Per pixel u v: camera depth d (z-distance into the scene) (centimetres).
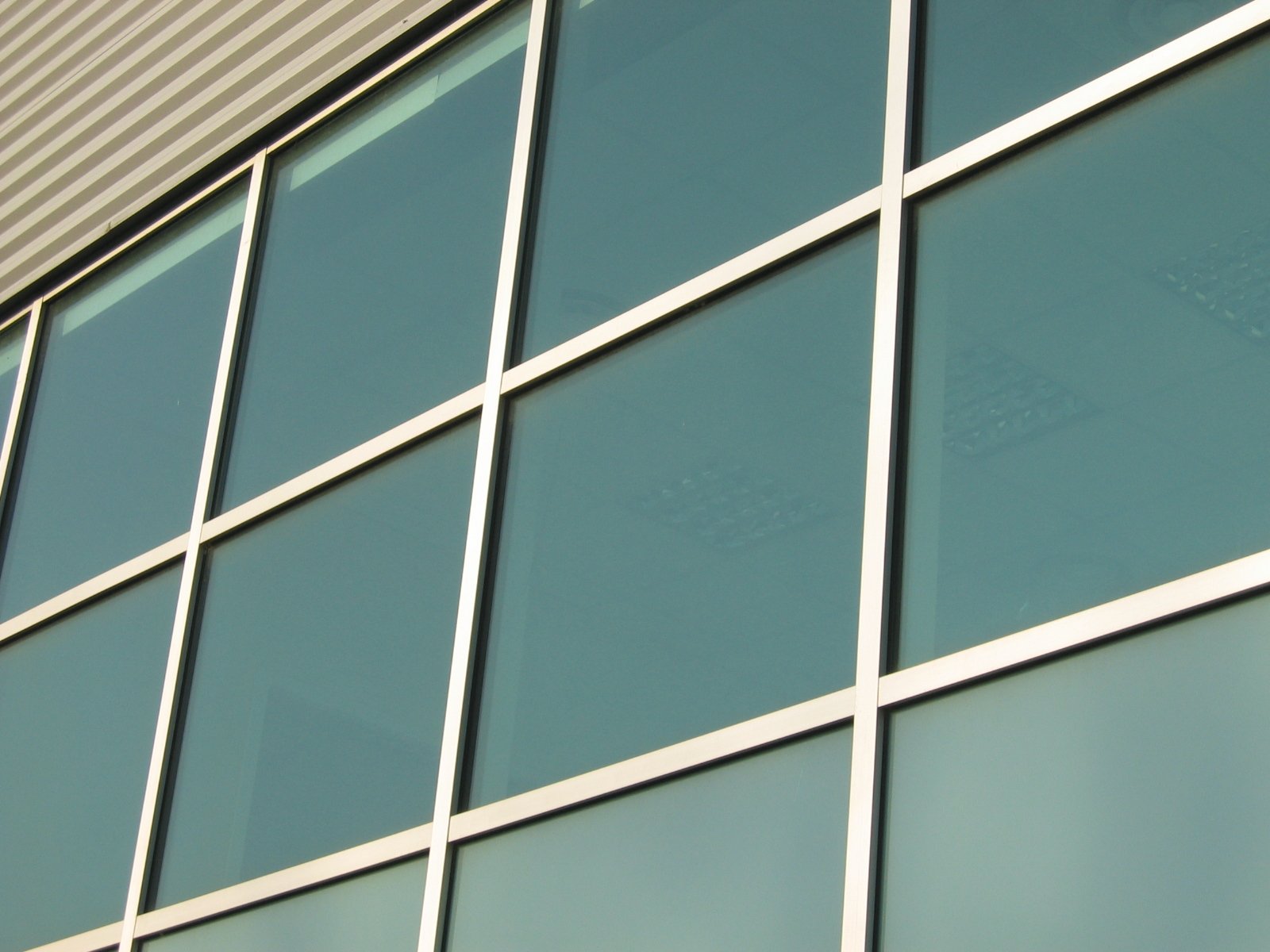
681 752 765
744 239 893
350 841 898
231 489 1111
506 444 943
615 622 833
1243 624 622
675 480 848
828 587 752
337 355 1095
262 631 1028
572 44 1067
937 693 685
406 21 1170
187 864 984
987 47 828
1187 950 589
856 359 800
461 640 891
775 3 955
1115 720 636
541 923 785
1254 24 734
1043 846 635
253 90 1265
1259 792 595
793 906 698
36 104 1423
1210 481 660
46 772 1120
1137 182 743
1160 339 701
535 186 1030
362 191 1155
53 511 1253
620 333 915
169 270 1281
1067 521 686
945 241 790
